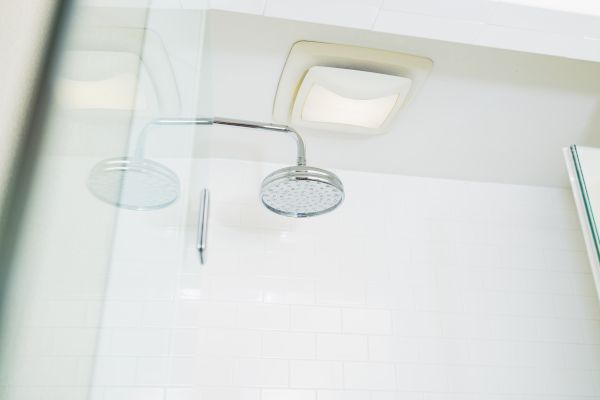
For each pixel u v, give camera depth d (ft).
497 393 5.55
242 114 5.10
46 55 0.66
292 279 5.66
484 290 6.07
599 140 5.62
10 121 0.60
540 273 6.31
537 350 5.84
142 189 1.00
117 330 0.86
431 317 5.79
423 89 4.74
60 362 0.60
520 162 6.23
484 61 4.34
